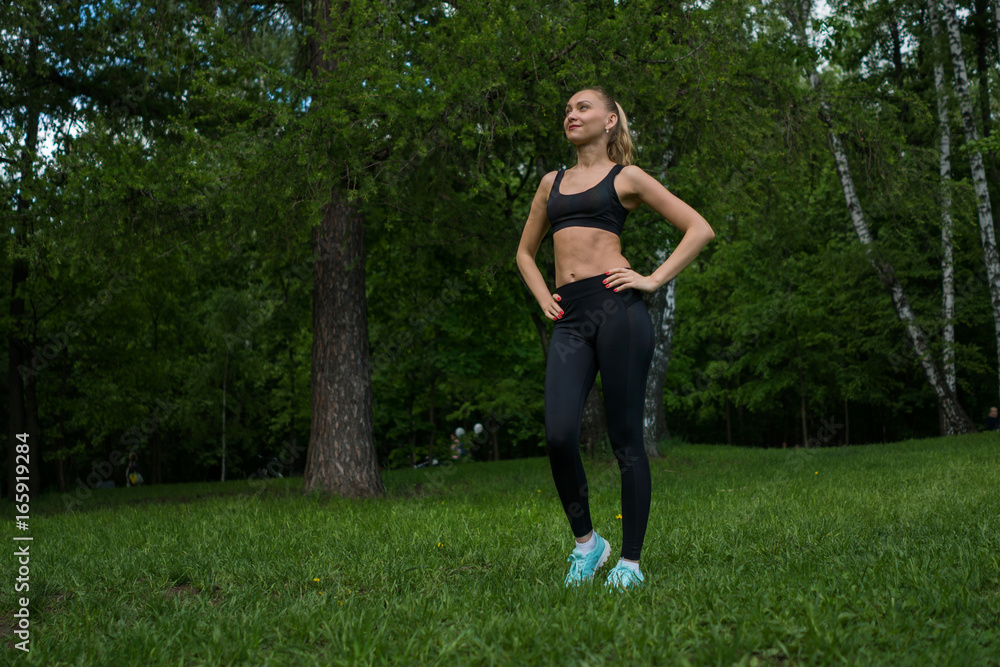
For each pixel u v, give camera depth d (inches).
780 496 261.1
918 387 1029.8
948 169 686.5
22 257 338.3
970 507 194.5
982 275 835.4
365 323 378.0
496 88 285.4
